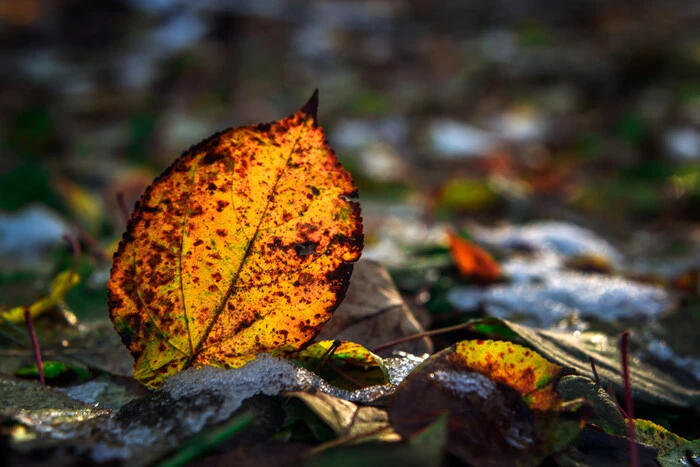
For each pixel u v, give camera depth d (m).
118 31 1.96
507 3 2.41
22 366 0.34
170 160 1.25
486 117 1.54
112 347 0.35
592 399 0.30
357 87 1.68
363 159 1.14
